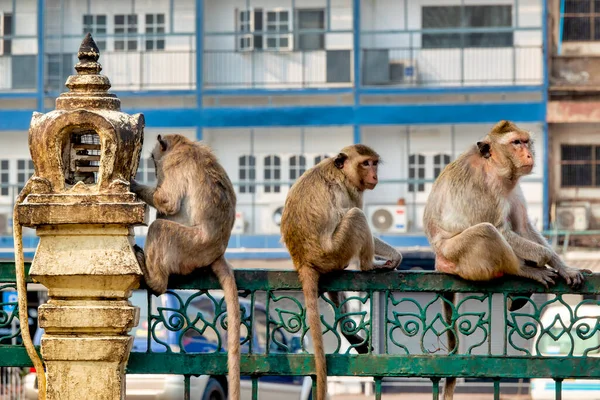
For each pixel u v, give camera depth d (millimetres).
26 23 32281
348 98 31344
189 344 15047
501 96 31109
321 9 31922
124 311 7637
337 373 7930
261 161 31672
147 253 7973
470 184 8797
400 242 30000
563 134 31016
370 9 31609
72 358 7605
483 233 8062
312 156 31562
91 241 7656
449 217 8758
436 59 31562
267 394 16469
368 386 22875
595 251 29547
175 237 8039
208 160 8484
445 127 31250
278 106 30672
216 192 8289
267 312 8078
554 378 7859
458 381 22516
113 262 7621
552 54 31156
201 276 8078
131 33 32125
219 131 31719
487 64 31484
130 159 7715
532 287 8023
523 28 31000
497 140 8789
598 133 30859
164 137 8703
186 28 32094
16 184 31656
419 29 31266
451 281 8039
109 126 7590
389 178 31453
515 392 22469
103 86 7812
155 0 32125
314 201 8617
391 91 30672
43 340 7629
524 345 17984
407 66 31406
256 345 16719
